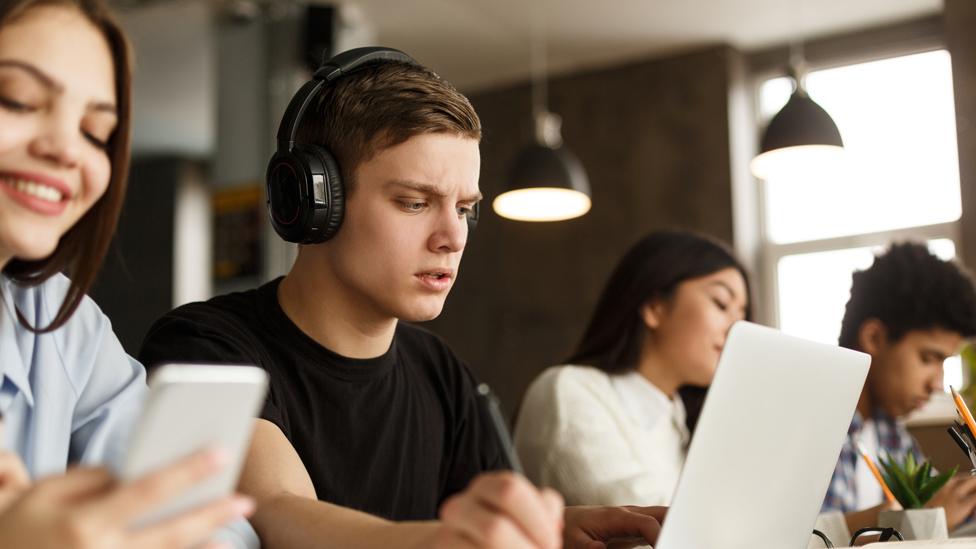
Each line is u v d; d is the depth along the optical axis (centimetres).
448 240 139
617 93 621
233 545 107
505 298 635
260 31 499
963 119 505
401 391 158
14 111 92
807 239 580
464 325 643
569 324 616
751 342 107
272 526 113
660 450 234
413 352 169
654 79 612
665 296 236
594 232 617
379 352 152
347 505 147
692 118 599
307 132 143
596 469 222
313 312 146
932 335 249
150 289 666
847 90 581
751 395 109
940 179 552
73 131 94
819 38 591
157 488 62
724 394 106
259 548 112
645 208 604
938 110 557
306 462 143
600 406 230
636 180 609
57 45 93
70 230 107
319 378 146
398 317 142
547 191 497
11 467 78
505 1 546
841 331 263
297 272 148
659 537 105
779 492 118
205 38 520
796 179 587
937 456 254
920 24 565
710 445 106
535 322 625
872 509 187
